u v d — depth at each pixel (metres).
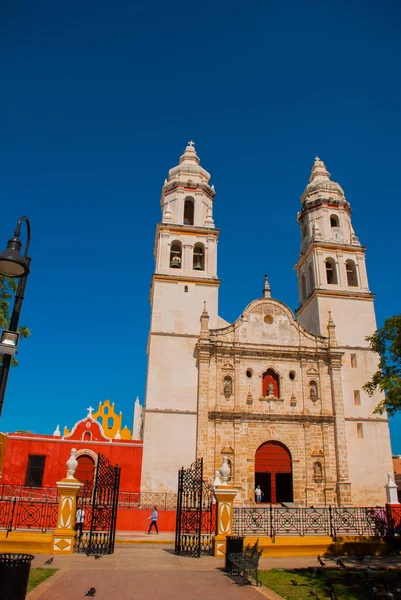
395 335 25.12
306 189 51.66
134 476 36.22
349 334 43.22
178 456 36.72
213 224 46.34
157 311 41.41
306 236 50.41
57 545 18.78
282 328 42.19
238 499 35.84
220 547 19.36
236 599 12.60
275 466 37.78
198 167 49.34
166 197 47.72
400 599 12.82
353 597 13.15
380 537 21.95
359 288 45.47
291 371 40.91
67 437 36.78
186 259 44.19
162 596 12.59
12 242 11.23
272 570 17.00
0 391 10.53
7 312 26.75
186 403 38.50
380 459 39.00
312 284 46.59
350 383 41.31
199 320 41.66
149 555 19.20
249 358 40.62
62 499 19.52
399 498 38.41
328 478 37.59
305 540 21.20
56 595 12.06
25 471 35.31
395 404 23.59
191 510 22.22
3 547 18.62
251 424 38.38
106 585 13.49
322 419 39.25
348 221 48.88
